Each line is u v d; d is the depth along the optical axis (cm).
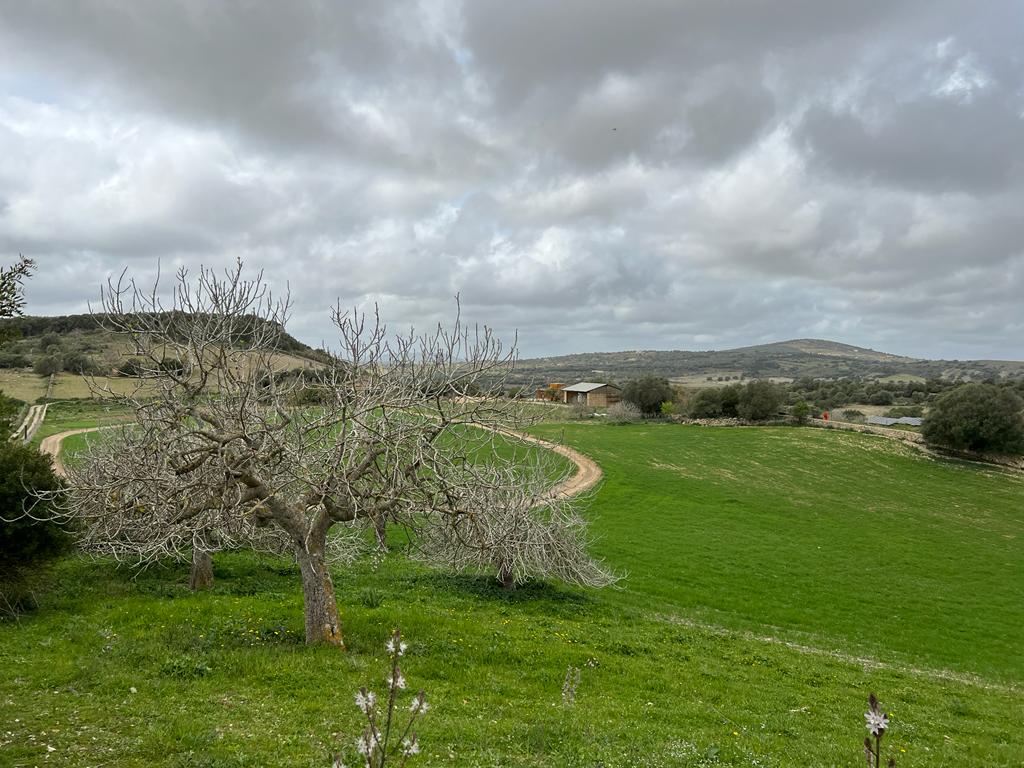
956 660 3356
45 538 2002
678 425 11538
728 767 1234
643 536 5356
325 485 1755
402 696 1470
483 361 1869
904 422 12169
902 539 5959
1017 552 5809
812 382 19150
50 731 1126
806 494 7419
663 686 1873
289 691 1431
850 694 2089
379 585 2908
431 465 1875
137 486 1689
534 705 1532
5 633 1747
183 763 1025
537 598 3011
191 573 2512
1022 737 1823
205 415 1809
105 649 1628
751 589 4244
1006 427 9094
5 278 1997
